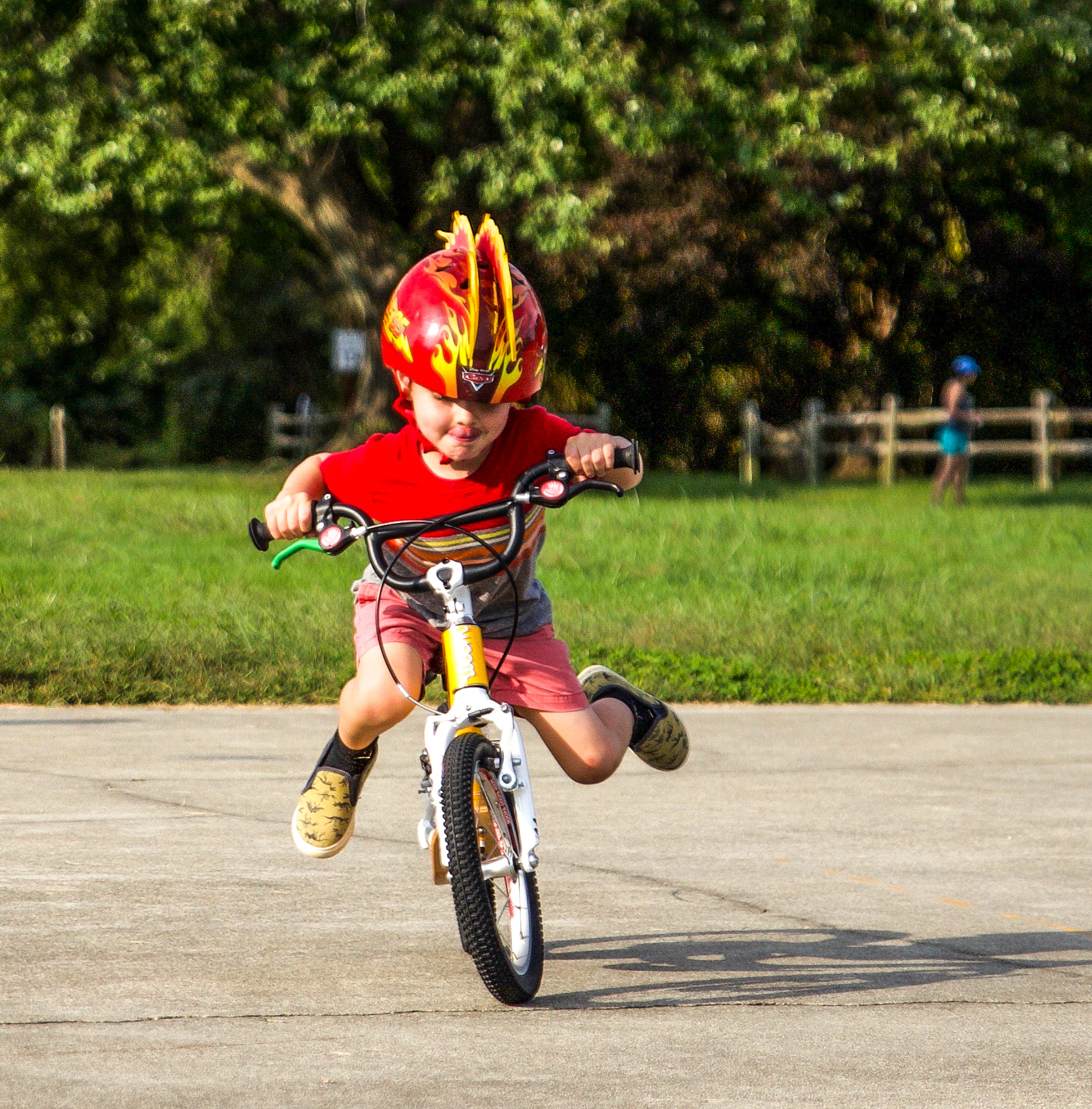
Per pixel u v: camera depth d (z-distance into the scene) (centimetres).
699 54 3678
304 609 1939
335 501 710
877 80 3878
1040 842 1038
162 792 1133
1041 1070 633
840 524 3150
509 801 723
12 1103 573
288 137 3619
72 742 1329
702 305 5500
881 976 754
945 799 1175
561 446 725
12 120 3662
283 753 1293
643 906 868
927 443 4878
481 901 668
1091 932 835
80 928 797
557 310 5512
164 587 2095
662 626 1938
